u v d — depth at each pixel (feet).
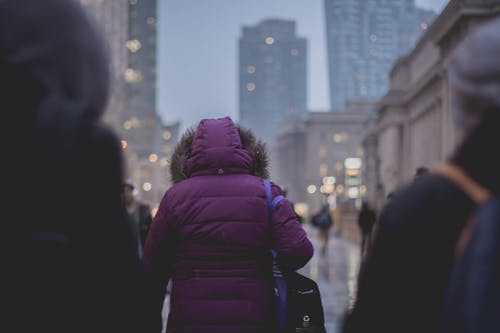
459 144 5.58
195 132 13.14
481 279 4.88
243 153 11.87
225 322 11.00
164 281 11.89
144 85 387.14
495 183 5.18
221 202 11.33
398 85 234.38
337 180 272.92
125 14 286.05
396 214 5.45
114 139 5.72
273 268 12.10
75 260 5.54
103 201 5.55
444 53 144.77
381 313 5.45
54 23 5.80
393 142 230.07
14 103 5.49
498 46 5.36
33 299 5.45
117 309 5.78
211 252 11.23
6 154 5.42
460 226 5.25
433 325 5.33
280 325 11.95
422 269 5.35
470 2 121.29
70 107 5.59
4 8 5.71
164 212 11.51
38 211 5.45
